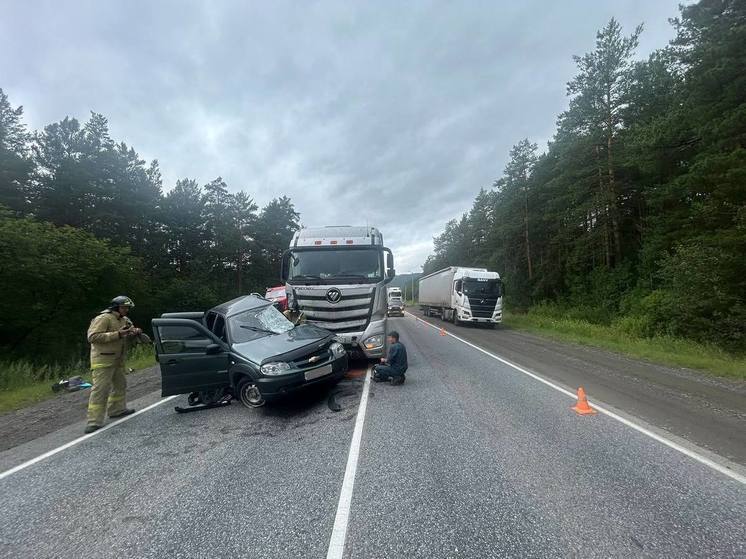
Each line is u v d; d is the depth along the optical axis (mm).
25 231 17156
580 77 25422
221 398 7086
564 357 11891
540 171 36031
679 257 15219
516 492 3674
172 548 3047
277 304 8656
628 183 25344
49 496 4047
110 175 30203
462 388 7785
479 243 60281
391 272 9367
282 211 53781
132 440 5629
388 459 4484
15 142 25641
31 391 9352
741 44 13977
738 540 2910
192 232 41281
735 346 13172
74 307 20188
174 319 6855
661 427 5488
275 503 3633
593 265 29812
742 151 13602
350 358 9055
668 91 21672
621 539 2934
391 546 2914
